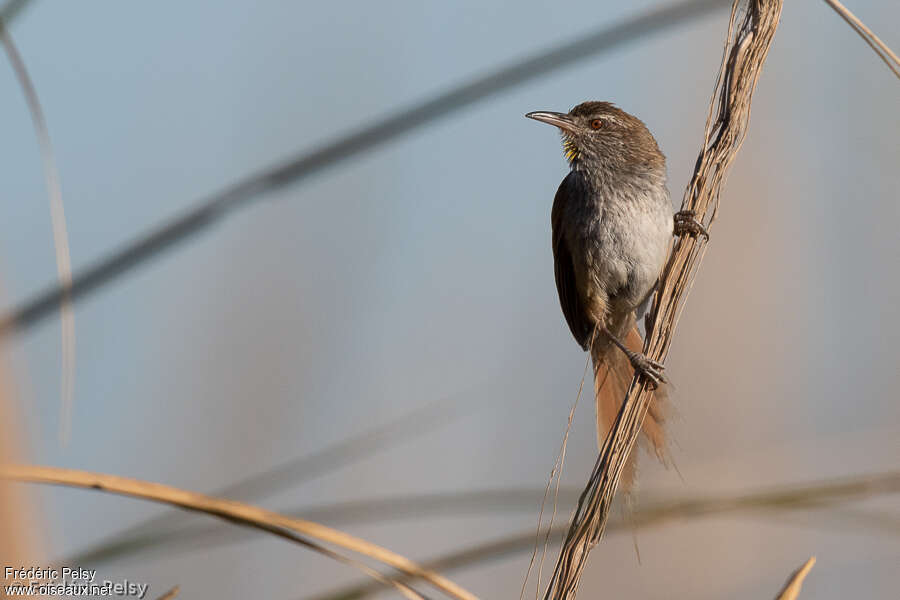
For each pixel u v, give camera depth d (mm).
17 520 3736
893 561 13875
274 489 6188
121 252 5465
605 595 13617
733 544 13992
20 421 3873
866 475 5961
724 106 8023
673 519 6191
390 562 5035
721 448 15273
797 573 5426
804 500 5906
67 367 4984
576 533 6328
